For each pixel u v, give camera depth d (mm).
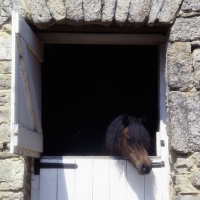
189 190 4195
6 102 4270
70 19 4281
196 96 4234
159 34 4801
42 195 4578
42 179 4598
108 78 7629
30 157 4531
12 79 3695
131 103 7559
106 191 4590
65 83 7676
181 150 4199
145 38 4840
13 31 3801
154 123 6867
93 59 7309
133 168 4617
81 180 4602
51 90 7594
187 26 4285
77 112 7727
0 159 4203
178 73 4254
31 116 4281
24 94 4043
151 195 4578
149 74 7109
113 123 4598
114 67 7551
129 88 7566
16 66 3758
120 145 4520
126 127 4543
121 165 4617
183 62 4266
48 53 7020
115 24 4496
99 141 6855
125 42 4883
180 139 4207
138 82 7488
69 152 7418
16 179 4168
